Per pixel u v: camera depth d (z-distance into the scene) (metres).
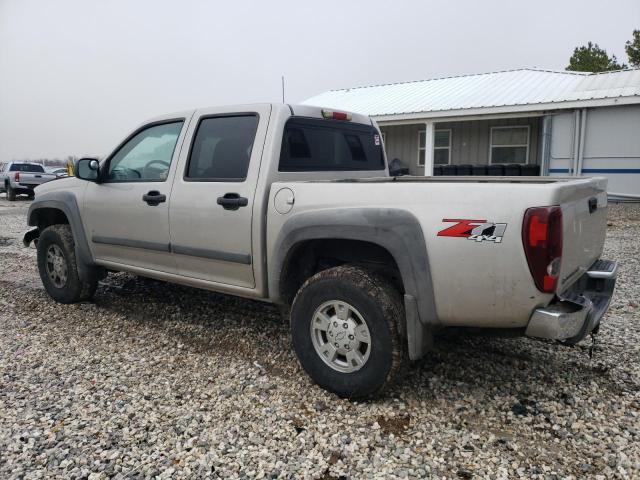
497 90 16.08
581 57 26.91
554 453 2.75
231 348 4.24
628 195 13.32
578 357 3.97
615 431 2.94
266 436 2.93
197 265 4.21
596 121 13.41
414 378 3.63
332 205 3.33
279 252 3.56
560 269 2.76
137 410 3.22
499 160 16.00
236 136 3.97
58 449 2.81
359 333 3.24
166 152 4.43
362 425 3.04
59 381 3.64
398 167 17.12
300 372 3.77
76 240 5.18
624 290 5.86
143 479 2.57
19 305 5.54
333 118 4.41
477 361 3.91
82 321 4.96
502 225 2.74
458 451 2.78
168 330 4.68
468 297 2.88
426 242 2.94
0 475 2.59
